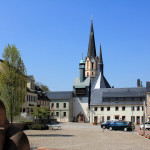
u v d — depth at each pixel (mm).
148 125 46969
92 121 87938
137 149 20469
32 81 69875
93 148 20516
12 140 6734
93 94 91688
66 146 21250
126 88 89938
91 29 144250
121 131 45562
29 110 64562
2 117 6758
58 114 98000
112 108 86500
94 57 142000
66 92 100625
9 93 30672
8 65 31250
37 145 21266
